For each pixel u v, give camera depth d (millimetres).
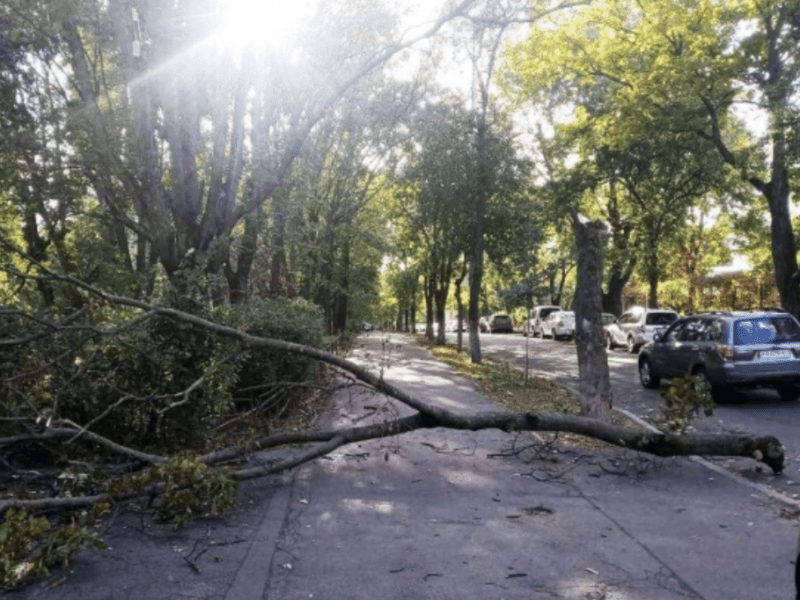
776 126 19703
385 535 5941
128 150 13695
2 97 13461
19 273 7484
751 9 20562
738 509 6684
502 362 25750
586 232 10523
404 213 34531
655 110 22453
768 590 4781
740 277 43031
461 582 4934
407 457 8812
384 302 65812
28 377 7719
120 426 8070
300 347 7793
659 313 31375
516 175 24562
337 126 22812
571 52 22844
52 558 4922
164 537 5809
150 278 11625
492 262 26969
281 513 6480
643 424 11805
